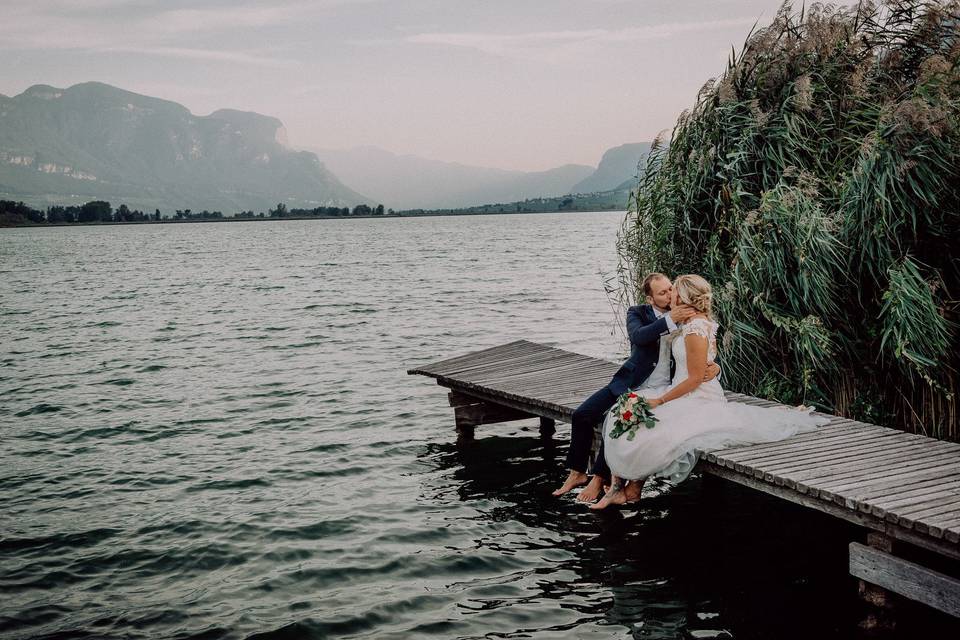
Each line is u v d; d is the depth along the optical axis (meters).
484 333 20.70
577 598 6.00
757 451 6.72
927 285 7.43
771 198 8.41
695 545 6.92
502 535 7.28
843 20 9.41
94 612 5.96
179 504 8.30
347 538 7.28
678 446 6.90
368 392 13.84
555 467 9.39
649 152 10.27
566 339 19.23
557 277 37.25
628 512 7.76
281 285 37.94
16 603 6.13
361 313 25.77
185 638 5.54
